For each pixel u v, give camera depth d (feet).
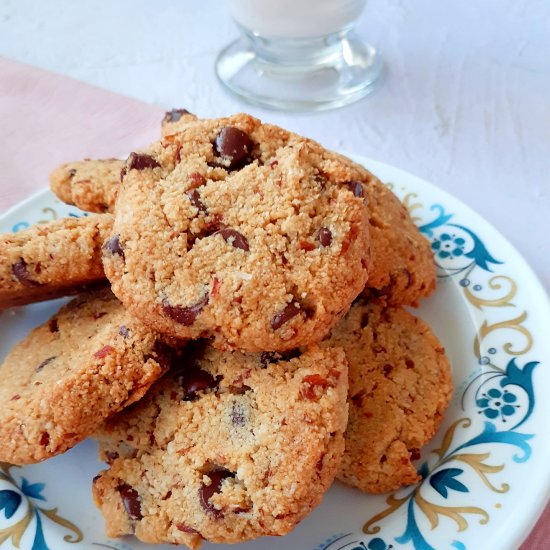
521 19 1.76
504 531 1.11
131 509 1.16
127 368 1.18
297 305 1.17
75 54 1.78
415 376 1.25
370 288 1.30
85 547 1.17
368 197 1.32
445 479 1.17
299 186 1.20
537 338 1.25
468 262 1.34
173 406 1.21
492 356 1.25
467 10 1.79
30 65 1.72
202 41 1.80
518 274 1.31
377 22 1.79
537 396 1.20
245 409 1.18
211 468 1.16
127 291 1.18
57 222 1.28
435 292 1.33
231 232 1.19
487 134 1.57
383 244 1.30
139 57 1.77
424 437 1.20
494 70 1.67
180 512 1.15
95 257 1.26
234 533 1.14
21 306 1.35
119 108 1.65
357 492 1.20
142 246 1.19
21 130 1.62
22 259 1.25
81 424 1.17
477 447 1.18
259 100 1.66
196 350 1.23
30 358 1.26
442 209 1.40
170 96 1.69
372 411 1.22
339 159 1.33
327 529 1.17
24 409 1.18
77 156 1.58
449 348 1.29
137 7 1.94
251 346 1.17
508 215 1.45
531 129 1.56
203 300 1.17
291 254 1.18
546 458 1.15
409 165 1.53
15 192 1.53
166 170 1.24
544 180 1.49
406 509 1.17
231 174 1.23
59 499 1.21
